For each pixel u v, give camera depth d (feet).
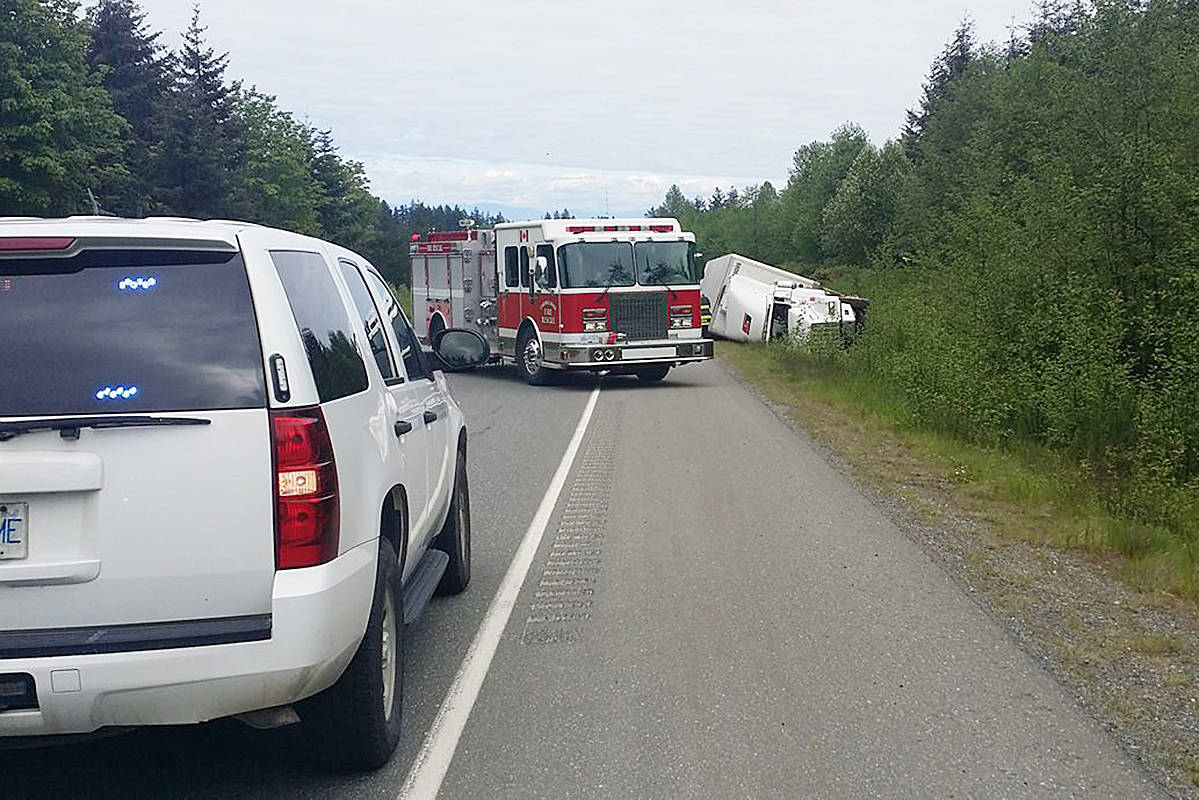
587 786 15.61
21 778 16.10
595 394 72.28
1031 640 22.00
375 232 264.52
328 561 14.06
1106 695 19.04
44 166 117.70
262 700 13.73
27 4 116.16
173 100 173.68
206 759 16.75
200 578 13.48
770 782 15.66
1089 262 46.57
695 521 33.22
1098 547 29.68
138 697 13.24
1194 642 22.06
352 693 15.37
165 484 13.37
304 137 230.27
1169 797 15.16
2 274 13.84
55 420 13.15
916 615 23.68
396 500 17.83
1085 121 49.11
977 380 48.21
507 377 85.71
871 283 114.01
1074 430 40.98
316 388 14.35
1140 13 48.65
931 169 145.18
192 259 14.19
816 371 79.71
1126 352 43.57
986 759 16.35
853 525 32.58
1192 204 43.47
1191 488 33.09
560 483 39.83
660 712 18.33
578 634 22.52
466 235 86.17
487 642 22.04
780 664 20.61
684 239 75.97
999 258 51.37
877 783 15.60
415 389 21.13
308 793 15.52
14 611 13.21
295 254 16.03
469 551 26.50
